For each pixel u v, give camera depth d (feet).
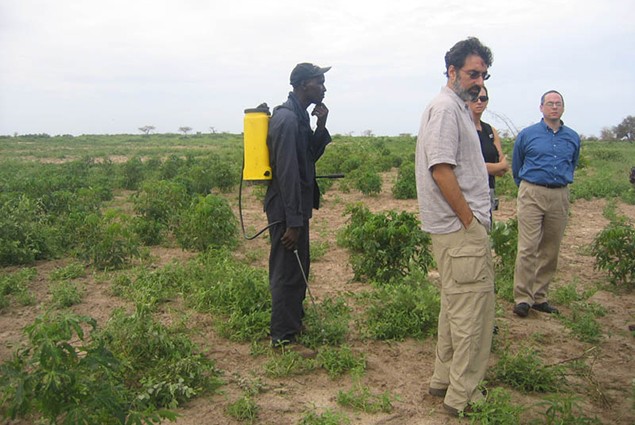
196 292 19.74
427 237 21.21
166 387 12.51
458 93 11.91
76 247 27.43
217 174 49.03
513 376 13.51
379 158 67.72
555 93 17.74
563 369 13.69
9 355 15.53
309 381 13.85
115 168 65.05
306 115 15.01
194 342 16.16
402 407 12.62
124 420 9.77
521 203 18.06
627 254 21.22
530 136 18.06
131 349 13.33
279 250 14.92
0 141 152.56
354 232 22.38
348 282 21.95
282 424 11.96
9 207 29.01
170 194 34.63
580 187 46.19
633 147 111.65
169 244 28.86
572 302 19.29
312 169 15.47
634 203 42.16
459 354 11.98
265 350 15.31
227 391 13.32
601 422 11.90
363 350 15.57
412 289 18.15
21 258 25.29
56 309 19.39
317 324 15.80
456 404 12.09
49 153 105.29
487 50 11.81
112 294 20.93
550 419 11.18
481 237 11.73
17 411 10.06
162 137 181.88
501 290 19.81
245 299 18.01
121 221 29.66
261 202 43.09
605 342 16.29
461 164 11.82
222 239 27.55
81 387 9.84
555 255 18.31
